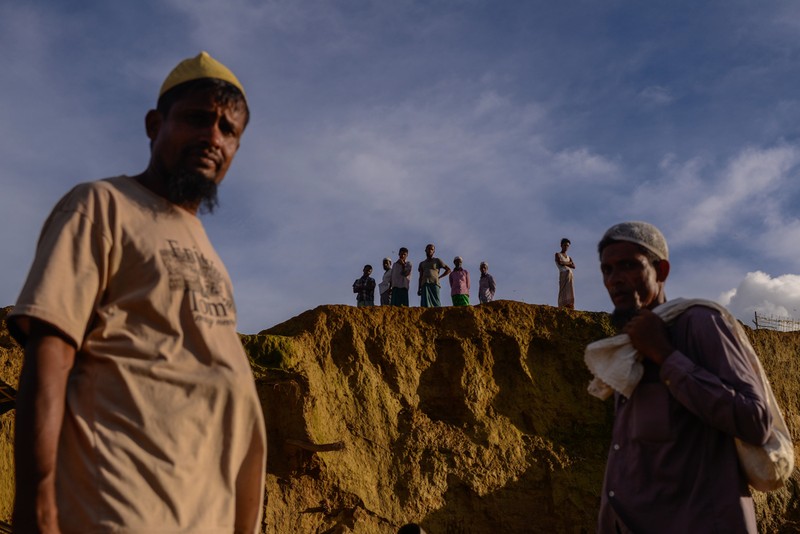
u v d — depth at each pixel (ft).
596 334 77.66
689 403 11.48
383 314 73.41
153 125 9.72
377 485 64.80
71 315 8.00
